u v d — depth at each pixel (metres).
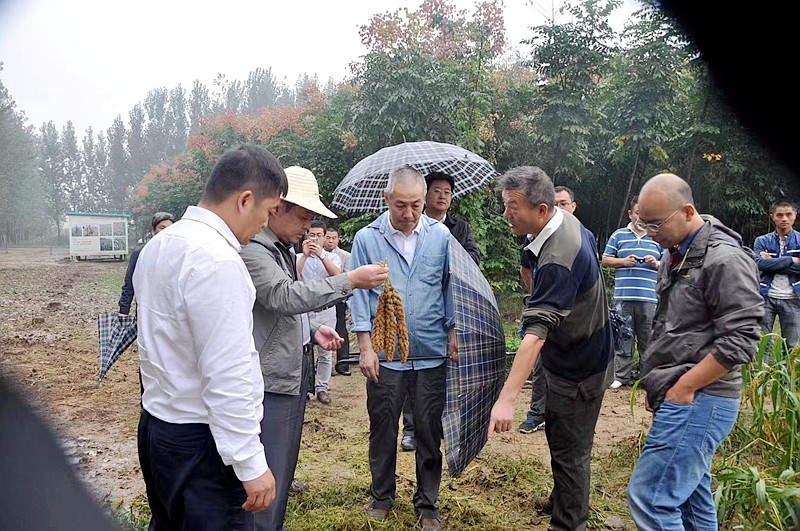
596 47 10.64
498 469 4.52
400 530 3.60
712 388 2.67
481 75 11.39
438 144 4.71
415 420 3.64
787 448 3.57
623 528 3.68
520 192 3.00
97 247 35.28
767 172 10.12
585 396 3.27
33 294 18.44
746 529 3.16
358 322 3.62
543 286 3.00
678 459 2.69
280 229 2.97
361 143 11.68
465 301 3.34
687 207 2.70
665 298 2.90
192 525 2.12
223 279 2.05
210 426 2.06
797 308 6.54
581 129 10.77
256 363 2.22
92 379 7.59
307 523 3.68
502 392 2.98
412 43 11.18
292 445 3.03
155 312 2.12
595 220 12.55
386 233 3.66
